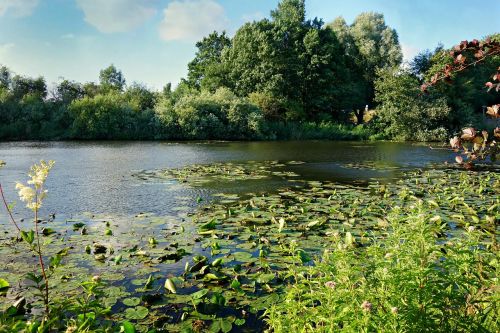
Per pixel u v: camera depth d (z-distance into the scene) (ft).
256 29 136.36
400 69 120.37
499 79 9.61
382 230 21.91
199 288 15.06
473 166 9.15
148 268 16.85
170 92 138.51
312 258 17.66
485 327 8.66
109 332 10.61
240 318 12.96
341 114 144.97
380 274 8.69
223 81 142.41
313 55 130.72
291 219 24.77
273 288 14.93
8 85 139.44
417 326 7.80
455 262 8.76
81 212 26.73
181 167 49.78
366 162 57.06
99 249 18.93
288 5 150.00
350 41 158.81
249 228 22.76
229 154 67.26
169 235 21.47
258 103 121.70
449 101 117.91
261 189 35.35
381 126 122.52
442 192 33.88
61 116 111.04
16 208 27.73
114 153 67.82
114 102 111.65
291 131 118.42
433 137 111.24
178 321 12.72
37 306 13.35
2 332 9.00
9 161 54.34
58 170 46.57
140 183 38.09
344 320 8.18
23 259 17.66
